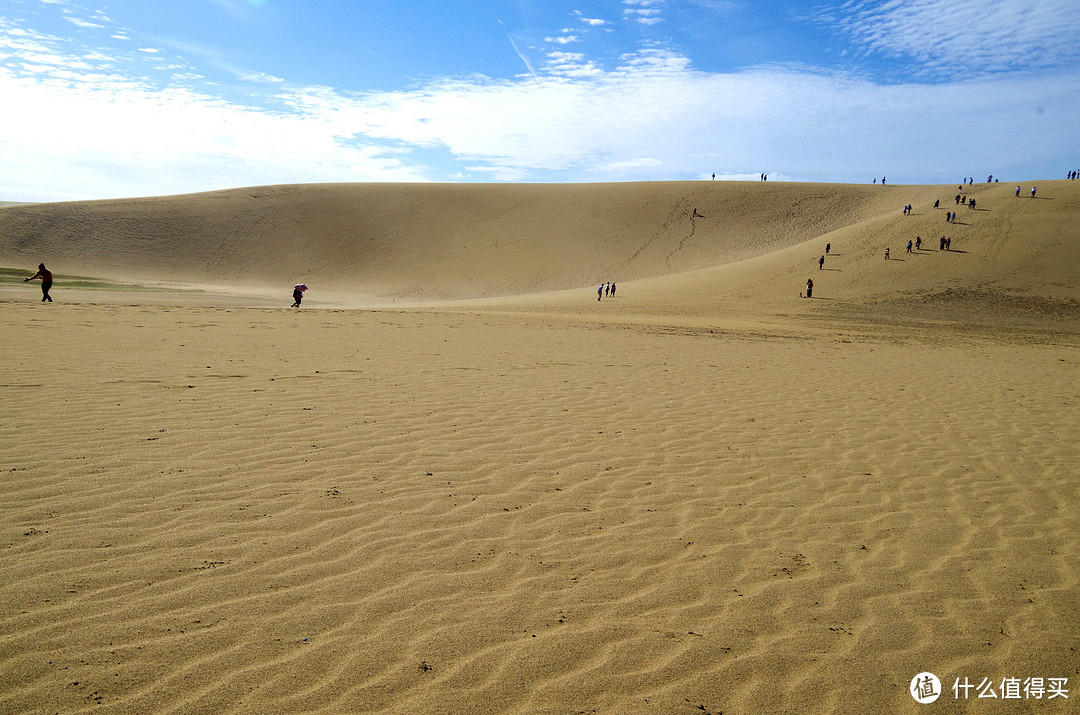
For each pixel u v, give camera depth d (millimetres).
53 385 8117
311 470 5793
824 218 87625
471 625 3572
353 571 4109
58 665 3053
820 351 17719
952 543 4930
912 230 56812
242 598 3721
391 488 5516
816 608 3914
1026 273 43969
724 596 4016
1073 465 7012
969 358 17781
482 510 5172
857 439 7812
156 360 10211
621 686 3129
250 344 12617
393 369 10797
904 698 3127
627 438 7395
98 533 4375
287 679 3053
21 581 3729
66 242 81062
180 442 6297
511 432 7379
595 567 4332
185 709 2820
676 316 34906
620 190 101000
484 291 70750
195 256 83000
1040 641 3637
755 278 50562
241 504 4980
